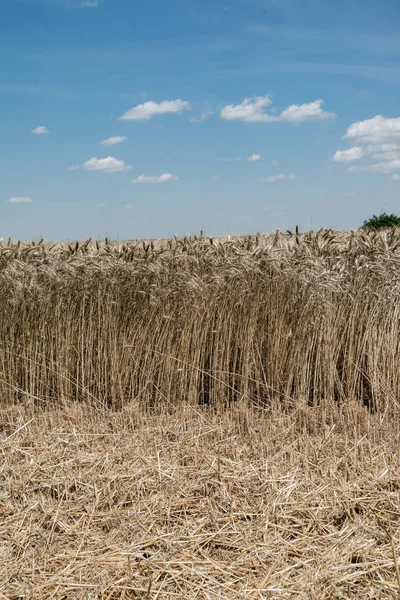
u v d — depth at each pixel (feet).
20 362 24.13
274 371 23.72
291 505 15.31
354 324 24.00
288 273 23.29
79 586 12.20
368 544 13.33
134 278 23.67
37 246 24.89
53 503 15.60
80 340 24.11
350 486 15.99
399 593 11.66
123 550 13.47
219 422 21.99
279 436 20.25
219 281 23.20
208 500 15.49
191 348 23.62
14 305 23.56
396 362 23.94
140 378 23.85
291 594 11.93
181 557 13.21
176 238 24.77
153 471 17.15
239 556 13.34
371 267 23.84
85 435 20.40
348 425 21.11
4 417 22.45
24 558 13.25
